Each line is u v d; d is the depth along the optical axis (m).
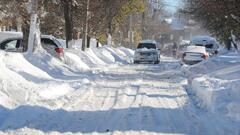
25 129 11.34
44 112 13.55
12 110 13.33
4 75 16.83
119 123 12.61
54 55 29.61
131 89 20.38
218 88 16.62
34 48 26.34
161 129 11.98
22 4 32.03
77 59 33.16
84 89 19.69
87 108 14.89
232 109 13.47
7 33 30.83
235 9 29.09
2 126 11.59
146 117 13.62
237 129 11.76
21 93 15.58
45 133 11.08
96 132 11.40
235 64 27.61
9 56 20.55
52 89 17.81
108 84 22.17
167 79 25.69
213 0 29.92
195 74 26.64
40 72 21.75
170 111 14.81
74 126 12.03
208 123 12.83
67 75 24.66
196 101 17.08
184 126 12.45
